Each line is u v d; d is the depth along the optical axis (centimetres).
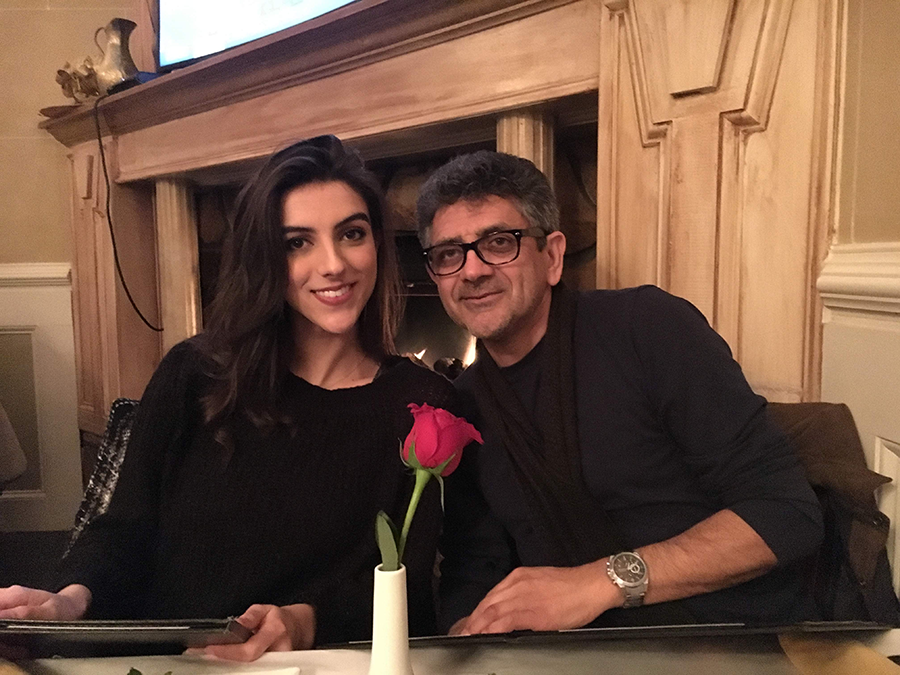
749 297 106
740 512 85
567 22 125
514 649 64
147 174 238
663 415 96
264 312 98
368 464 98
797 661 59
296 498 95
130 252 259
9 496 274
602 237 123
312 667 62
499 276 103
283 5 185
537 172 107
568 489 96
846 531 88
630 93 117
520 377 107
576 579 85
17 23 263
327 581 94
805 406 98
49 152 271
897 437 87
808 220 99
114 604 93
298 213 96
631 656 62
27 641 60
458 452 55
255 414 97
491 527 110
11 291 272
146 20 257
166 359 105
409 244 207
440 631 108
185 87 204
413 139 167
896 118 88
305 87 178
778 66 100
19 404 274
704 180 107
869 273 89
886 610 84
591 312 104
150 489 99
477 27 138
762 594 91
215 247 260
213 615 93
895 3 88
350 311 100
